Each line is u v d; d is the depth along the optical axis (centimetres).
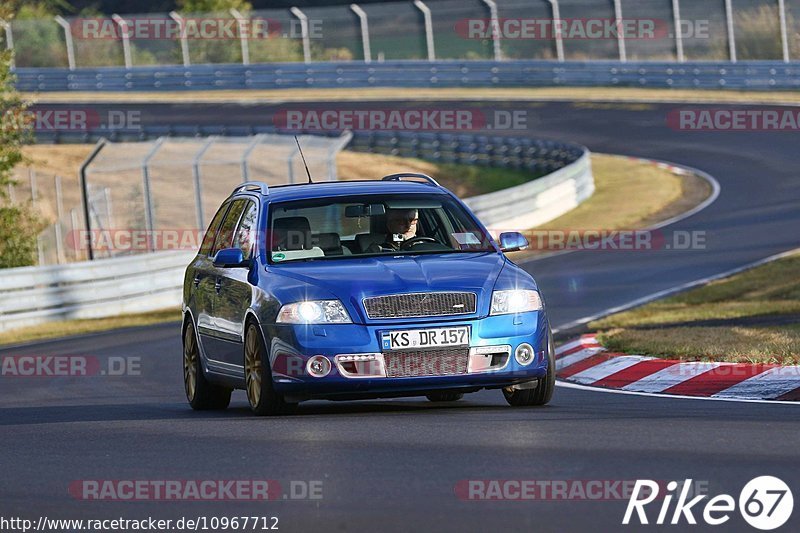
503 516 2012
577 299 7250
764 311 5744
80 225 12619
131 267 9150
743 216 10694
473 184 15012
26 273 8450
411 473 2370
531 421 3009
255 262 3441
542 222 11669
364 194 3625
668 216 11319
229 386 3650
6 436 3266
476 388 3209
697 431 2775
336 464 2502
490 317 3191
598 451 2533
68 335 7744
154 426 3288
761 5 18288
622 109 17650
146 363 5709
